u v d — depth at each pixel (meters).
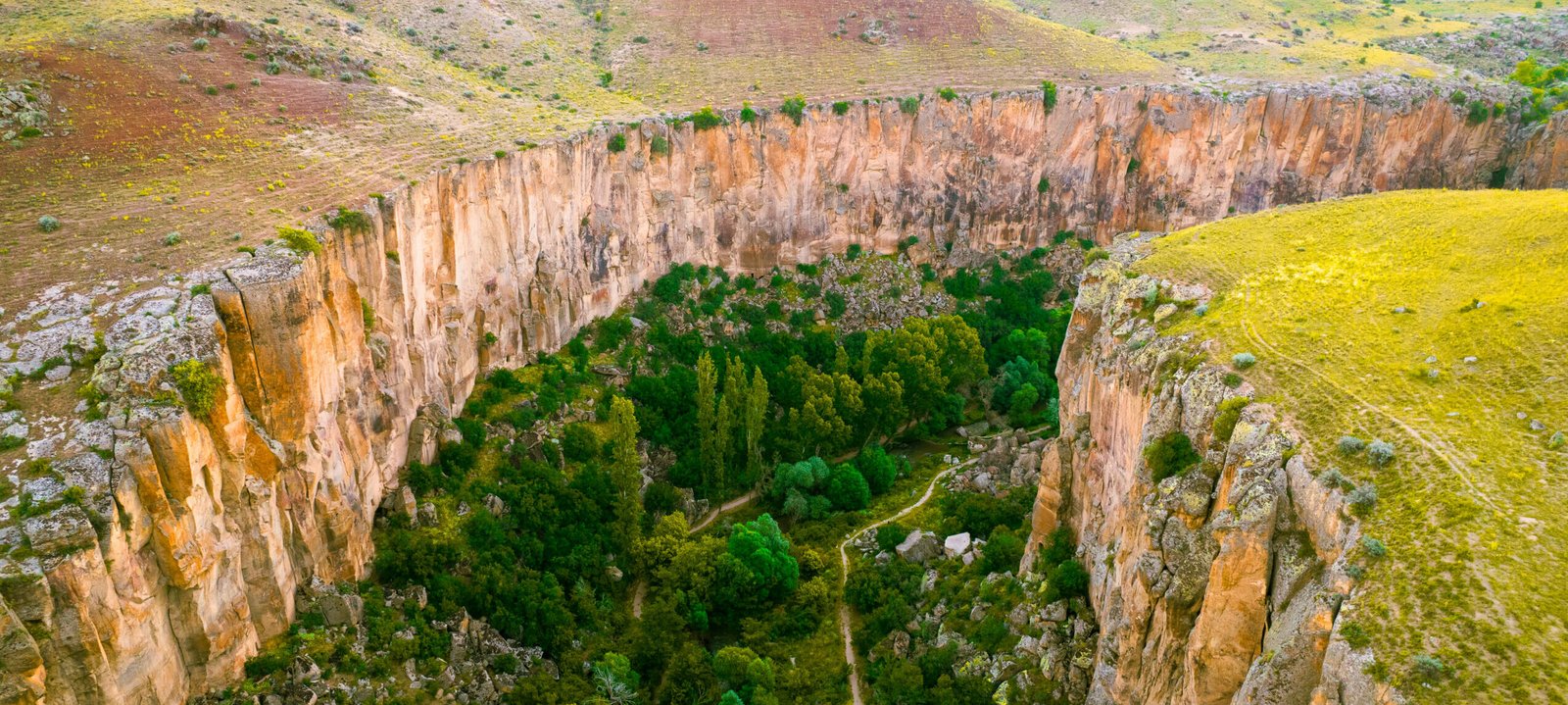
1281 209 87.31
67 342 59.78
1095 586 65.81
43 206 75.38
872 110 135.62
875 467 103.19
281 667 63.09
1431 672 38.94
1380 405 52.97
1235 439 53.12
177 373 58.19
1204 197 146.75
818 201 136.38
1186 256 75.25
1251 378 56.91
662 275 125.88
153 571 56.16
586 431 98.12
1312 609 44.59
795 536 95.81
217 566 60.50
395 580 76.25
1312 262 71.69
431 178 87.81
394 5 142.25
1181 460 56.56
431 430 86.75
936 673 70.81
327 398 71.19
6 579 48.75
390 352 81.31
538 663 75.50
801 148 132.62
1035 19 176.75
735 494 103.94
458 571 79.31
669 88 138.75
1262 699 44.62
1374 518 46.00
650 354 116.88
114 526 52.72
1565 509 44.91
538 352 106.69
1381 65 160.00
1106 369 69.56
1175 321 67.25
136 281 64.94
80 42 98.38
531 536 86.12
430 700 67.31
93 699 52.12
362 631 68.81
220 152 86.44
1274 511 49.16
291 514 67.75
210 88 96.75
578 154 108.69
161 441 56.00
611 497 93.06
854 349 127.69
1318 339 60.00
